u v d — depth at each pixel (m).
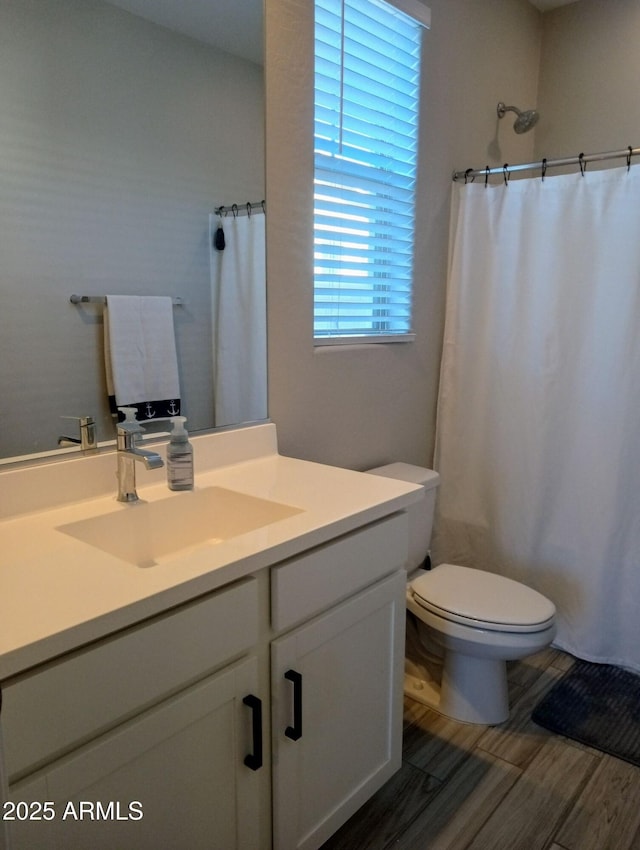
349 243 1.93
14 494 1.19
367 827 1.47
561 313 2.11
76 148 1.25
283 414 1.78
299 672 1.17
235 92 1.52
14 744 0.75
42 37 1.18
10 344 1.19
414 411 2.31
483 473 2.37
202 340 1.54
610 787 1.59
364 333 2.04
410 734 1.80
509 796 1.56
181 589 0.90
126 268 1.36
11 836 0.76
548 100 2.71
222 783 1.05
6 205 1.15
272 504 1.30
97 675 0.83
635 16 2.42
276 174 1.64
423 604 1.82
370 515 1.27
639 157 2.45
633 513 2.10
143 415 1.43
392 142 2.01
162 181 1.40
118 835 0.90
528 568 2.30
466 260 2.28
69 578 0.91
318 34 1.70
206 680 1.00
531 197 2.12
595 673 2.13
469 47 2.26
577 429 2.14
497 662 1.84
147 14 1.33
